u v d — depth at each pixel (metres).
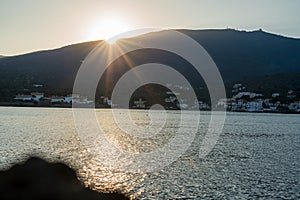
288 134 108.31
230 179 40.91
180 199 32.25
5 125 105.56
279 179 41.62
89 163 48.50
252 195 34.34
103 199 19.14
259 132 111.88
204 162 52.59
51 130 96.31
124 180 38.66
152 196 32.94
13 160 45.97
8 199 16.23
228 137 94.12
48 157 51.34
